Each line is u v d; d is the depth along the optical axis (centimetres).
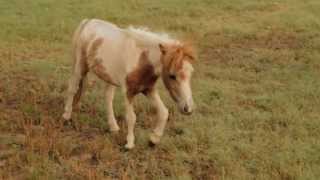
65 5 1027
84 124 548
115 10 1005
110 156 495
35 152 499
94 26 531
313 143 517
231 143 518
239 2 1095
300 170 474
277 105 598
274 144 518
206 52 786
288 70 703
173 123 555
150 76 491
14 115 562
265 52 780
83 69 541
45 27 882
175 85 466
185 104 463
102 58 514
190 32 884
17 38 822
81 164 486
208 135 529
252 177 470
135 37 492
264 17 970
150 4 1060
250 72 704
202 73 696
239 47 810
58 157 493
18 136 528
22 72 682
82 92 554
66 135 532
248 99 614
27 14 956
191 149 512
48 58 742
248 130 546
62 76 670
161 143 516
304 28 896
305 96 621
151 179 472
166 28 908
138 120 560
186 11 1021
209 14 1011
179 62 461
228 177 469
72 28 884
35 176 464
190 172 482
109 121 539
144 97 604
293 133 539
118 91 617
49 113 569
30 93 616
